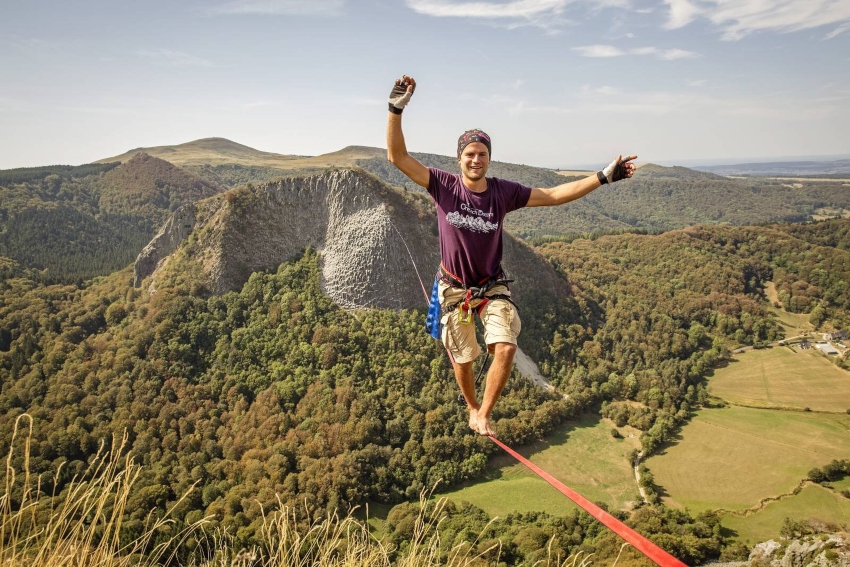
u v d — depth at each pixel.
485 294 4.41
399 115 4.28
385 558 5.10
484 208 4.38
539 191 4.46
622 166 4.21
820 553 36.06
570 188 4.38
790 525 47.78
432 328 4.76
